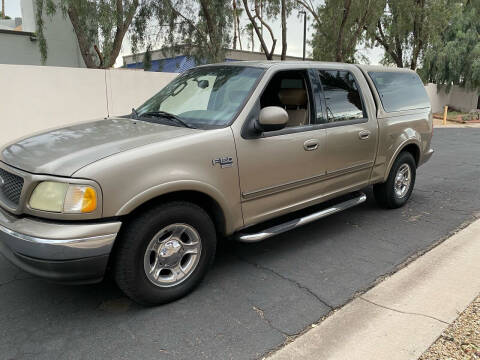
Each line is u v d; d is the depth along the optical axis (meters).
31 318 2.94
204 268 3.29
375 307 3.07
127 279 2.84
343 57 19.61
